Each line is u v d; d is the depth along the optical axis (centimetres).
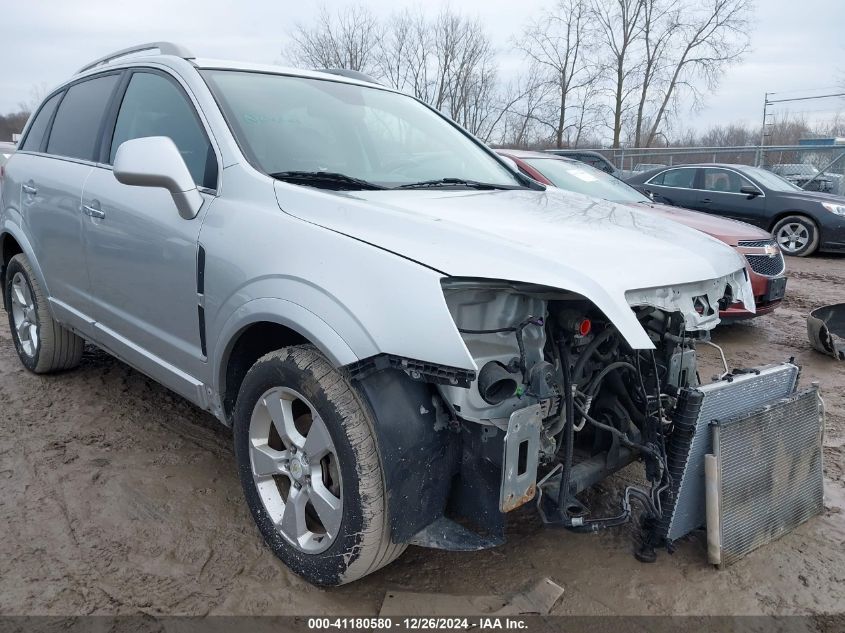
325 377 212
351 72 375
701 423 232
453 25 2755
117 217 306
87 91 379
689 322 232
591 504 294
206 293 256
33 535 263
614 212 286
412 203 247
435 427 210
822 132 3219
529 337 208
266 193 249
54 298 385
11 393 403
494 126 2972
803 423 269
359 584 241
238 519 278
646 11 2994
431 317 192
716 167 1108
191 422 371
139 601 229
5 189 430
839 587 244
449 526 215
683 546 265
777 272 589
